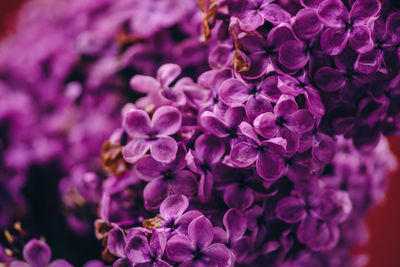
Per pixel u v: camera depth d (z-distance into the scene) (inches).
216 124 8.0
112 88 10.7
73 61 11.2
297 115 7.9
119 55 10.5
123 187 8.9
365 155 10.2
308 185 8.4
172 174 8.2
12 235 9.2
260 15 8.1
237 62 8.0
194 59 9.9
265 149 7.9
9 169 11.4
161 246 7.8
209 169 8.2
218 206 8.3
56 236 11.1
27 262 8.8
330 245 8.7
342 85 8.1
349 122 8.3
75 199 10.8
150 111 8.5
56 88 11.5
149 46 10.2
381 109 8.2
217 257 7.9
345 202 8.7
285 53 8.0
